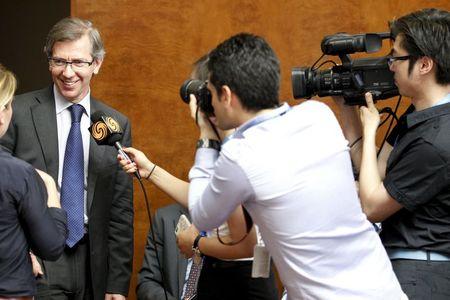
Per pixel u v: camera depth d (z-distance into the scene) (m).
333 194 2.29
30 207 2.72
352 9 4.54
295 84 2.99
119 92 4.54
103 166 3.46
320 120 2.34
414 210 2.70
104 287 3.48
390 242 2.78
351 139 3.11
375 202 2.72
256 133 2.27
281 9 4.56
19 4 7.30
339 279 2.30
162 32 4.55
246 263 2.69
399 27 2.75
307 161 2.27
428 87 2.73
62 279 3.39
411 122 2.72
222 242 2.59
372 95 2.90
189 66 4.56
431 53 2.67
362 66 2.93
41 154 3.41
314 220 2.27
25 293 2.75
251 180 2.23
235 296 2.68
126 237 3.57
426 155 2.64
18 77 7.26
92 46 3.43
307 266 2.29
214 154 2.50
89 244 3.44
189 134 4.57
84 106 3.49
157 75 4.56
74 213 3.41
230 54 2.30
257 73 2.28
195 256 2.75
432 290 2.67
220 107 2.34
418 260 2.71
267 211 2.28
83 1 4.54
